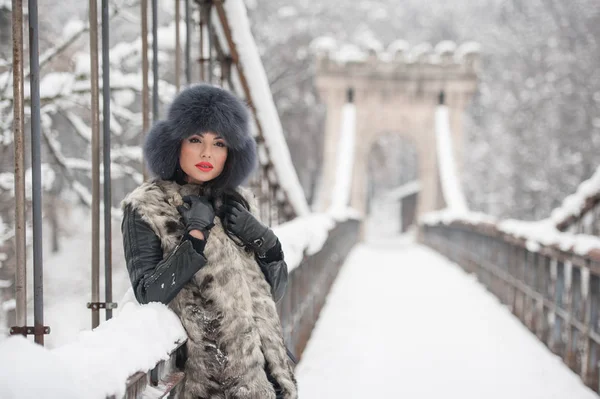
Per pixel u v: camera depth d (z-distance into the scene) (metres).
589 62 28.75
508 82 33.50
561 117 28.89
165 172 1.68
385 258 14.30
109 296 2.08
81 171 6.76
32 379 0.89
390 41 41.16
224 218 1.67
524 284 6.25
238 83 4.39
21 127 1.52
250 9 26.11
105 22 2.11
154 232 1.53
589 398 3.95
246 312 1.56
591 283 4.12
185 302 1.53
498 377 4.43
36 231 1.55
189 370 1.52
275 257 1.75
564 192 27.67
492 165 33.06
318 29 33.12
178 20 3.02
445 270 11.41
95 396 1.00
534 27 32.72
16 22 1.51
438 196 22.38
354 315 6.69
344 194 20.36
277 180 6.39
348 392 4.07
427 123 22.44
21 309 1.52
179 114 1.63
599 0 29.64
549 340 5.28
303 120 32.62
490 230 8.16
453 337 5.69
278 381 1.57
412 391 4.11
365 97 22.42
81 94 5.50
